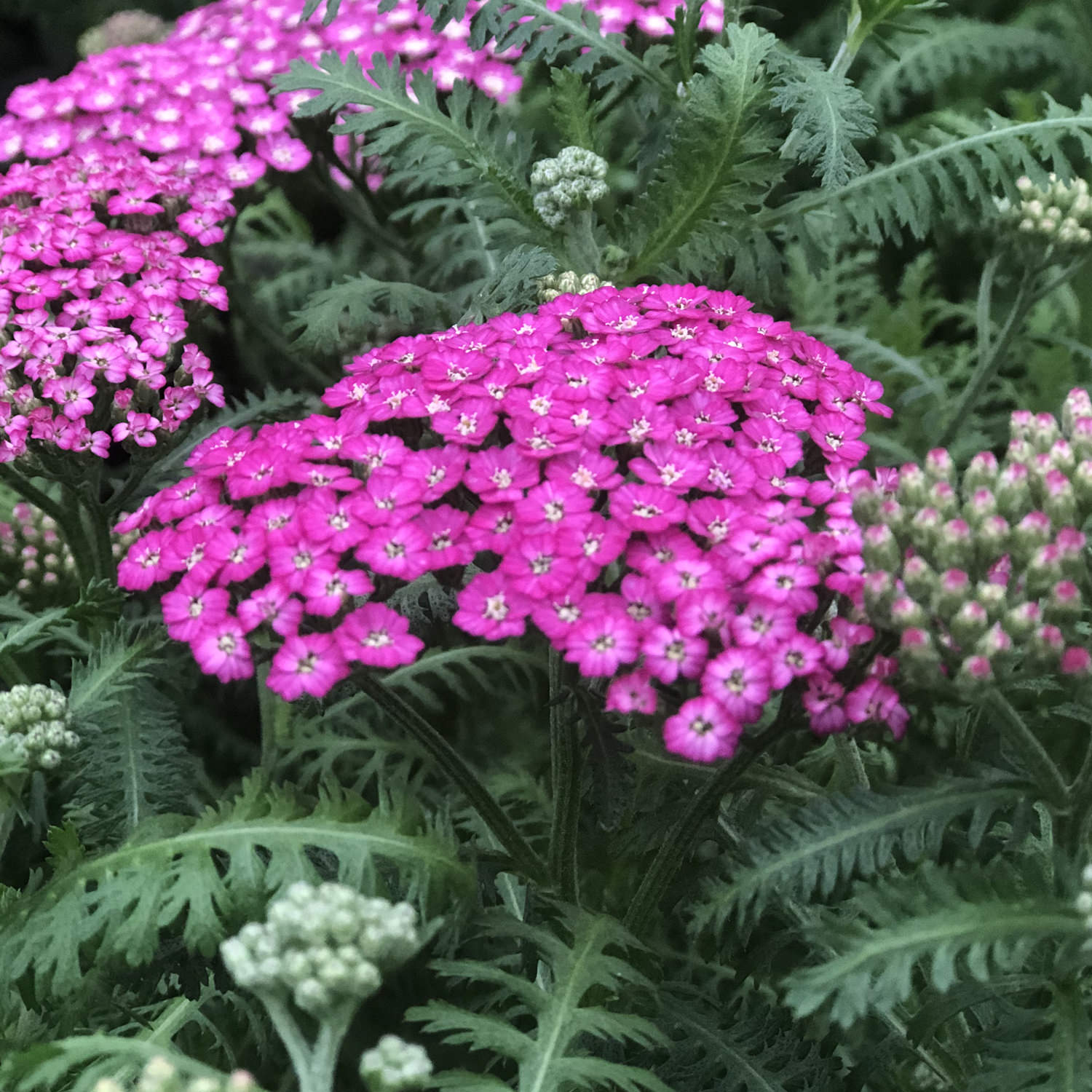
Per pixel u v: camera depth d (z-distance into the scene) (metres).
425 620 0.19
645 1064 0.17
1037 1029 0.15
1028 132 0.21
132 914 0.15
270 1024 0.19
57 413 0.19
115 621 0.20
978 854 0.17
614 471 0.15
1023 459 0.14
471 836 0.23
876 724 0.14
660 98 0.23
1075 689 0.13
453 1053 0.21
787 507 0.14
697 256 0.21
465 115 0.23
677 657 0.13
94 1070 0.14
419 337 0.17
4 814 0.18
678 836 0.16
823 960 0.17
